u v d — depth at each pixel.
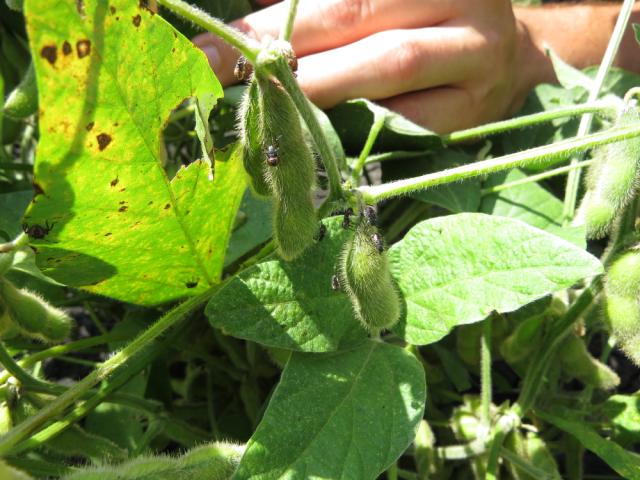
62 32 0.14
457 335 0.28
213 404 0.30
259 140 0.17
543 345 0.24
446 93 0.32
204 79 0.17
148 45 0.15
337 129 0.29
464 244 0.19
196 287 0.22
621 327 0.21
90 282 0.20
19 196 0.25
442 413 0.30
